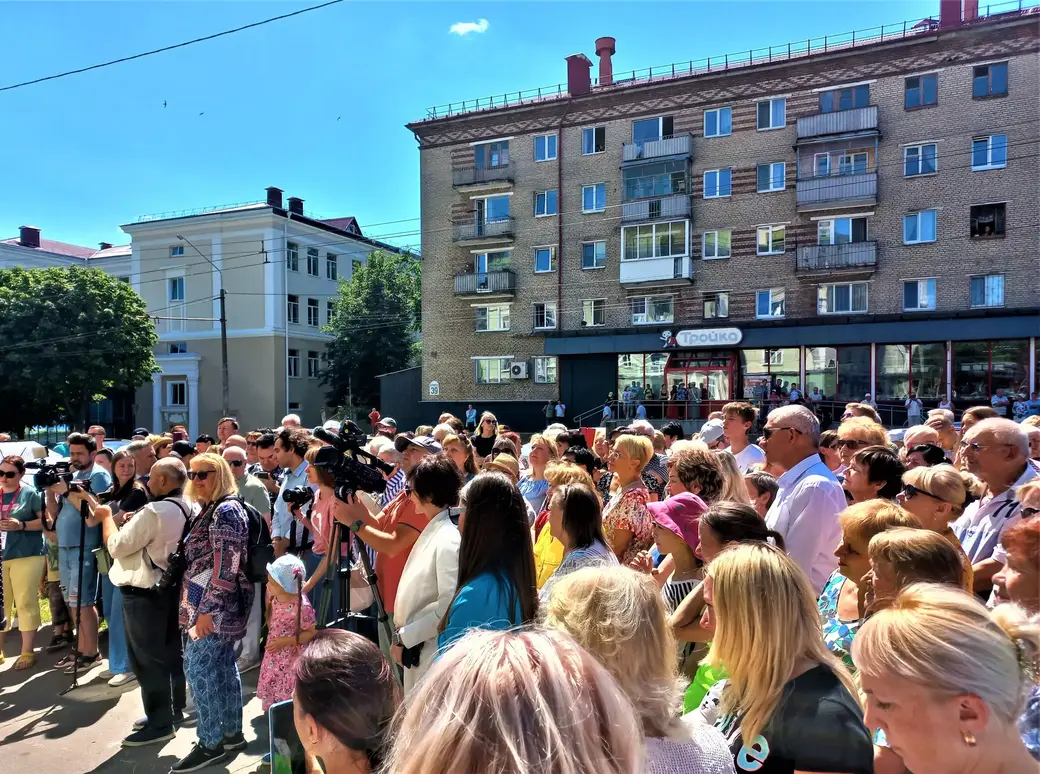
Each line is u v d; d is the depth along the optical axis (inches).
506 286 1117.1
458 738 35.1
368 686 62.2
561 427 268.7
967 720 49.7
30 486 209.0
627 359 1072.2
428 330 1198.3
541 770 33.2
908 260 901.8
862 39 929.5
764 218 979.3
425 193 1198.3
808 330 938.1
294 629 142.8
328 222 1664.6
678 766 58.0
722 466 143.5
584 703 37.5
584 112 1080.2
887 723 53.0
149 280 1403.8
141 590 150.3
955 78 870.4
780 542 94.6
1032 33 829.2
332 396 1375.5
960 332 860.6
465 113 1155.3
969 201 868.0
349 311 1370.6
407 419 1244.5
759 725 63.8
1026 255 839.1
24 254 1569.9
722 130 1002.1
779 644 65.3
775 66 956.6
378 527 134.7
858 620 91.7
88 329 1156.5
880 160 912.9
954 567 78.8
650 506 119.0
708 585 74.5
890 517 93.2
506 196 1144.8
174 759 143.6
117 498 201.9
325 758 61.9
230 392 1352.1
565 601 67.5
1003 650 51.6
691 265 1013.2
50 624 245.1
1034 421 181.8
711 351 1016.2
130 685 184.4
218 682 141.3
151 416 1414.9
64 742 152.2
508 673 37.0
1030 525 84.4
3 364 1119.0
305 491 152.7
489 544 96.6
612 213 1068.5
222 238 1344.7
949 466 117.3
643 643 62.9
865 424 161.8
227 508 145.1
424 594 112.8
